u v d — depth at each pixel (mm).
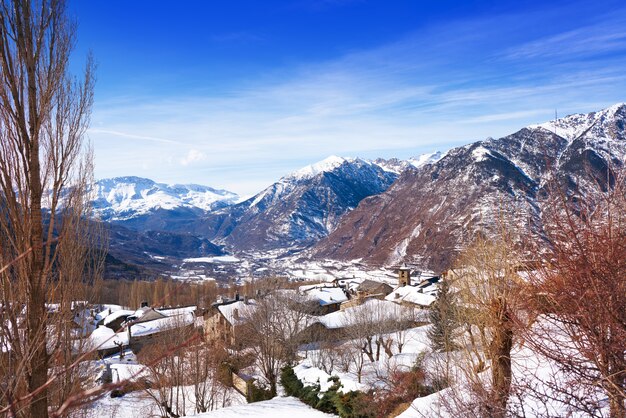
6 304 8961
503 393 10062
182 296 80125
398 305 59875
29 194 9922
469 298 13883
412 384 24031
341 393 24891
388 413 23375
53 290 11336
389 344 47156
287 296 54344
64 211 11719
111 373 41750
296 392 30625
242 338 49281
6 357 8781
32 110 10109
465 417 11305
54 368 11453
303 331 51156
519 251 7422
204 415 26625
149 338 59719
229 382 40625
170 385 32688
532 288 7105
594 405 6820
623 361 6066
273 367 39531
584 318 6156
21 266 9562
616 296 5938
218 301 82938
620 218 6113
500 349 11594
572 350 7062
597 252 6074
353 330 47500
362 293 101688
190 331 37531
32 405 9219
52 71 10484
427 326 56812
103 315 85250
